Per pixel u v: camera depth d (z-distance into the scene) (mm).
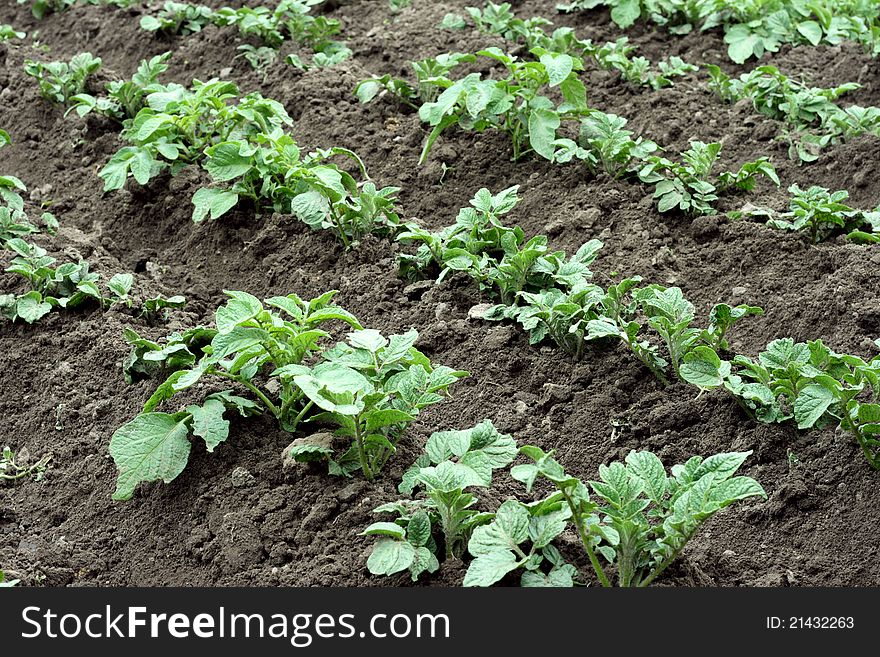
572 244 5875
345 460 4285
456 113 6484
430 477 3756
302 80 7160
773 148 6664
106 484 4461
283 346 4324
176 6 8023
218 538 4141
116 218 6254
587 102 7133
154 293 5543
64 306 5297
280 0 8500
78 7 8539
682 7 7957
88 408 4809
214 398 4426
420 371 4254
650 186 6141
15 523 4398
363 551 3953
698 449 4617
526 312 5012
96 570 4168
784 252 5625
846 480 4387
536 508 3701
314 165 5961
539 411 4875
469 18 8086
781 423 4617
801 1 7965
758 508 4367
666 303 4832
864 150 6461
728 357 5027
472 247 5469
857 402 4500
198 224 6070
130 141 6625
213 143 6371
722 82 7070
